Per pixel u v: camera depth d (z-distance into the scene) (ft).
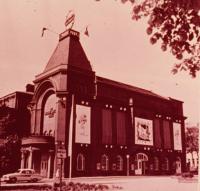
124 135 101.96
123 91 104.73
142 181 79.05
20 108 94.38
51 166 83.66
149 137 108.88
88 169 88.63
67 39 94.53
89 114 92.07
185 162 118.21
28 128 95.50
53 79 90.89
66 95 87.92
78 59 95.91
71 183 66.08
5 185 62.28
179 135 118.62
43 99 96.07
